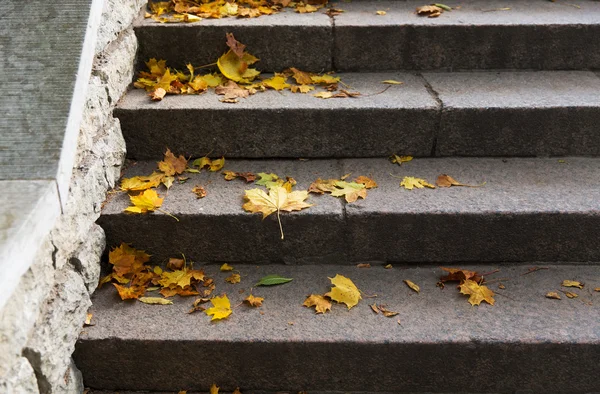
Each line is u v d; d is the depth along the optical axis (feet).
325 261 7.94
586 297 7.26
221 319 6.93
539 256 7.89
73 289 6.49
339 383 6.89
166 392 6.98
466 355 6.66
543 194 7.98
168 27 9.64
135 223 7.63
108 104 8.17
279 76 9.76
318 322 6.89
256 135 8.80
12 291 4.84
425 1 11.30
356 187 8.09
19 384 5.10
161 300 7.22
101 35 7.97
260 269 7.85
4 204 5.36
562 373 6.76
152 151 8.84
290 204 7.72
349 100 8.93
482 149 8.94
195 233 7.72
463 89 9.36
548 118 8.69
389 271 7.84
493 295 7.29
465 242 7.80
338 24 9.84
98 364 6.77
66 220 6.31
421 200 7.87
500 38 9.87
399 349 6.63
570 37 9.86
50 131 6.05
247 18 10.19
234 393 6.90
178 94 9.16
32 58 6.65
